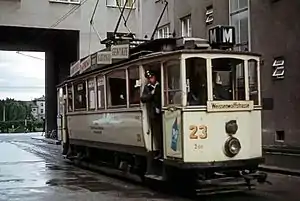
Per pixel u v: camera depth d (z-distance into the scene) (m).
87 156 17.91
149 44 12.91
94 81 16.23
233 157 11.08
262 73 18.30
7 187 13.20
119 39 15.41
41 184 13.80
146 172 12.53
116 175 15.35
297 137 16.52
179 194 11.66
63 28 31.91
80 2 32.25
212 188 10.67
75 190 12.52
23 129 78.62
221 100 11.14
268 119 18.00
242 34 19.94
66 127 20.48
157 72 12.26
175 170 11.62
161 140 12.28
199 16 23.31
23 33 33.34
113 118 14.47
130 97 13.25
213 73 11.17
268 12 18.06
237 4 20.25
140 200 10.84
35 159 22.47
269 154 17.31
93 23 32.56
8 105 106.19
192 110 10.84
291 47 16.83
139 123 12.61
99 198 11.19
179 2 25.34
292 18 16.78
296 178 14.35
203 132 10.87
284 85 17.20
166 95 11.58
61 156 24.09
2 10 30.61
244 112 11.34
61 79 38.62
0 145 34.88
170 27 27.05
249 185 11.02
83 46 32.34
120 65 13.84
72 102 19.11
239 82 11.51
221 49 11.71
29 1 31.14
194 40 11.94
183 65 10.98
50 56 40.91
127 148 13.60
